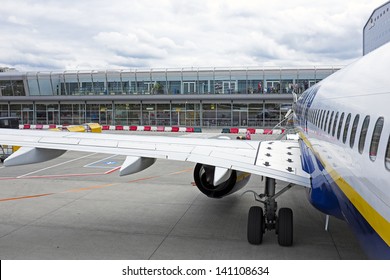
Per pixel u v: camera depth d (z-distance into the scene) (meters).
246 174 9.20
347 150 4.81
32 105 45.06
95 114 44.09
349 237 7.96
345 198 4.96
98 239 7.92
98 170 16.66
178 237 8.04
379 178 3.71
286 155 7.90
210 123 42.16
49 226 8.75
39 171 16.36
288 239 7.39
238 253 7.17
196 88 41.03
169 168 17.25
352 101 4.95
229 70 40.03
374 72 4.38
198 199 11.26
